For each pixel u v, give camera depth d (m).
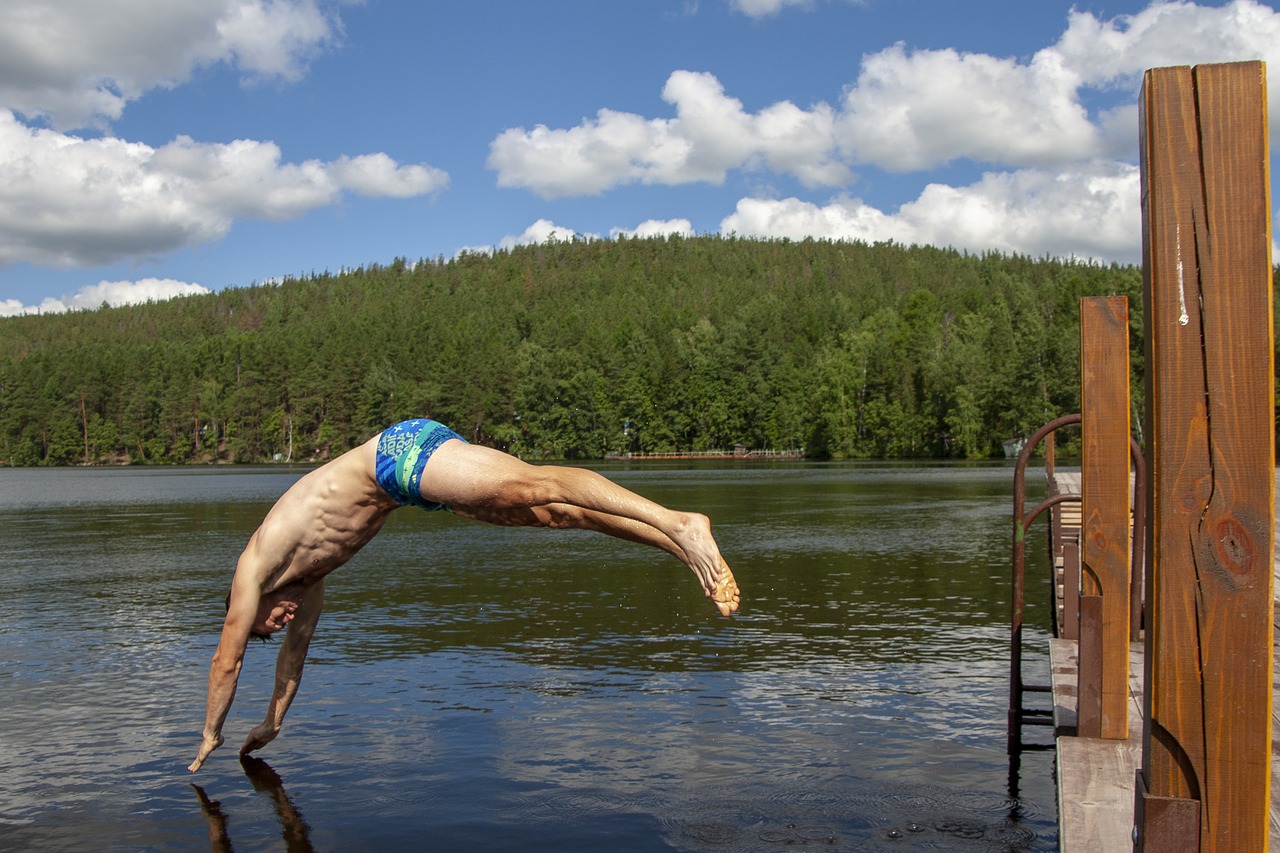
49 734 7.67
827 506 32.47
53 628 12.41
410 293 185.75
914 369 87.94
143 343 157.25
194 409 113.62
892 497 37.00
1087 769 4.94
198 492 49.78
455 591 15.06
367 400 104.69
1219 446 2.26
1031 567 17.25
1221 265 2.23
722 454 104.94
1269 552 2.23
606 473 66.88
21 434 116.50
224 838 5.59
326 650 10.69
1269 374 2.22
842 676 9.26
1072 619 8.59
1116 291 91.44
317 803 6.10
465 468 4.59
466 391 101.56
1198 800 2.30
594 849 5.36
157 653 10.88
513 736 7.41
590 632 11.60
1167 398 2.29
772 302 138.38
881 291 157.62
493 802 6.06
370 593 14.88
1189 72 2.24
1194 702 2.30
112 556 20.80
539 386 104.38
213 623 12.76
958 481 48.78
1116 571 5.49
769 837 5.47
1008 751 6.90
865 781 6.34
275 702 6.57
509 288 176.00
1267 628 2.24
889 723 7.66
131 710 8.41
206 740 6.02
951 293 140.25
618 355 110.19
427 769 6.70
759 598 14.01
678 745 7.14
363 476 5.07
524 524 4.55
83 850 5.43
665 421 105.88
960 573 16.50
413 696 8.66
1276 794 4.41
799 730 7.47
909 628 11.72
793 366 103.38
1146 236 2.35
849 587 15.00
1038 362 76.81
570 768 6.68
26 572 18.12
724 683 9.01
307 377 108.12
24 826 5.78
